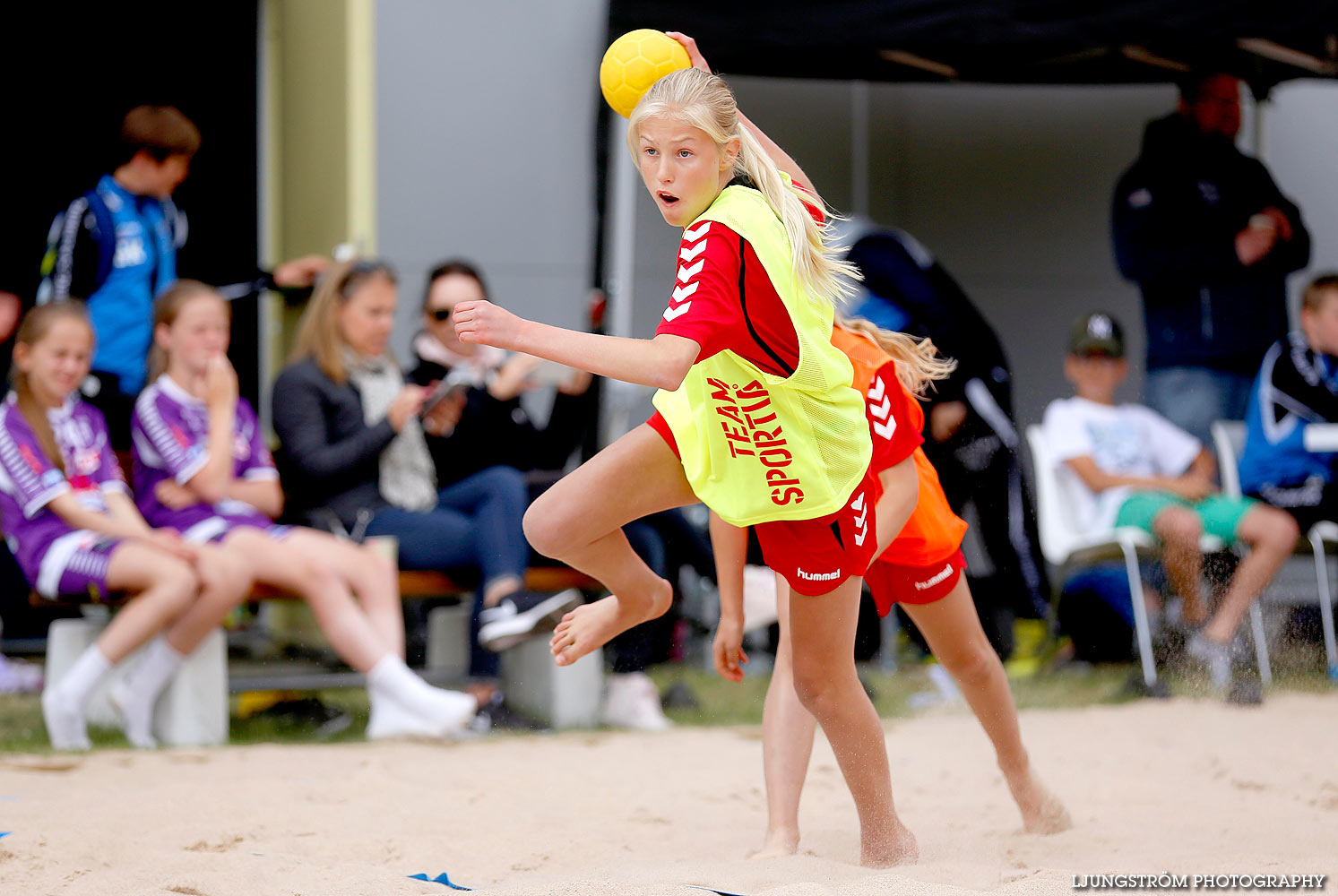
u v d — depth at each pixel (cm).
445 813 914
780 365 623
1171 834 834
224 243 2098
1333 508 1734
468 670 1469
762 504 654
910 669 1741
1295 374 1769
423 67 1969
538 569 1467
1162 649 1714
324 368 1445
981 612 1828
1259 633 1658
